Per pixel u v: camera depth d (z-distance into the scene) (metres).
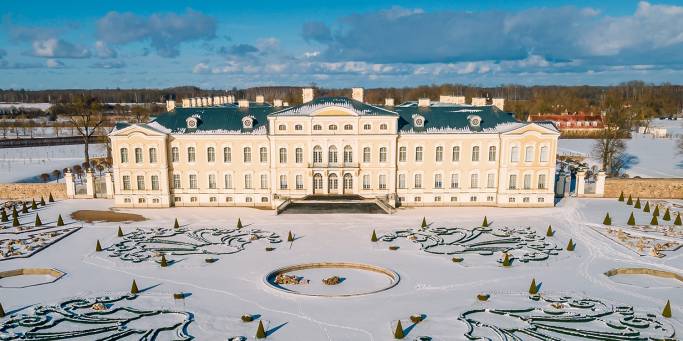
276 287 60.25
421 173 101.81
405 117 105.31
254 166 101.94
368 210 97.06
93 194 110.81
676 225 87.31
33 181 125.50
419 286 61.00
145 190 101.75
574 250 74.25
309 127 99.12
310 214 94.81
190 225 88.12
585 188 112.19
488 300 57.03
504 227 86.25
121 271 66.06
